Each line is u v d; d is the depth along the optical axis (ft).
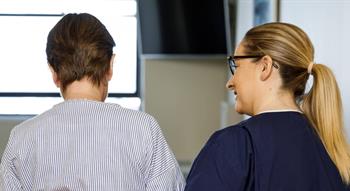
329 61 8.58
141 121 4.27
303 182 3.99
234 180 3.94
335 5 8.25
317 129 4.30
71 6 21.07
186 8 18.79
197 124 20.36
